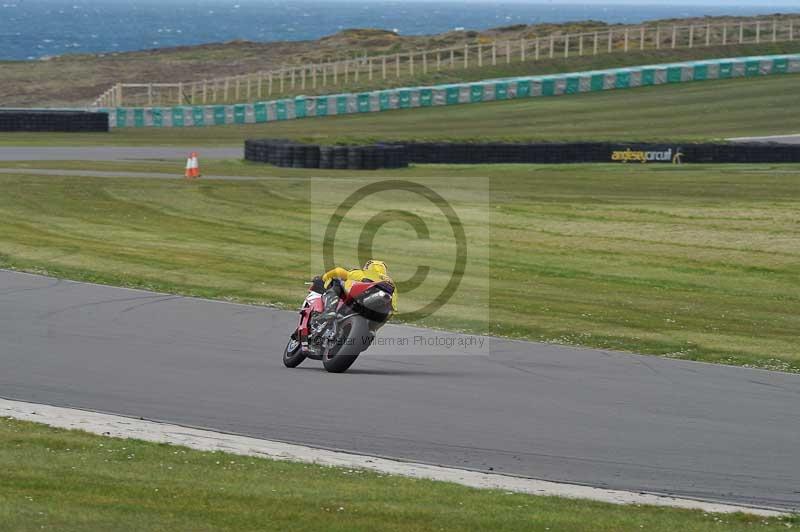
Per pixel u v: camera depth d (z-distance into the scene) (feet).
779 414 119.65
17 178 348.18
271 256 240.73
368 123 616.39
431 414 114.62
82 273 208.23
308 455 97.30
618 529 77.15
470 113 642.63
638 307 196.34
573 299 202.90
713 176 397.80
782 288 221.46
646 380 135.74
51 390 119.34
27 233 257.75
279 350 148.77
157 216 293.43
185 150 484.74
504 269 235.81
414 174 389.19
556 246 265.34
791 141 517.96
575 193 349.00
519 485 90.94
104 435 100.17
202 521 71.51
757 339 168.45
